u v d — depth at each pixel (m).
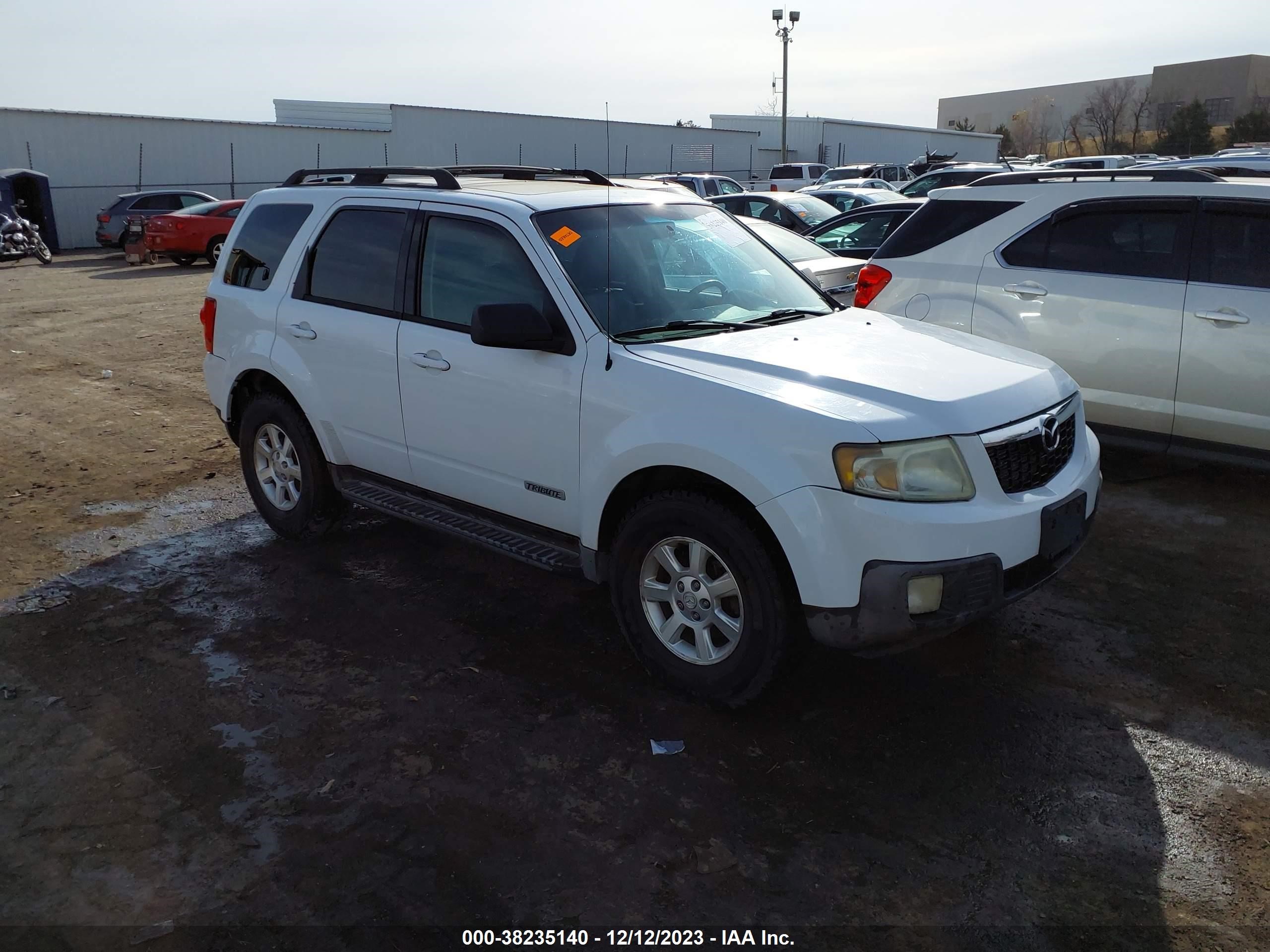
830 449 3.13
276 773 3.31
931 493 3.18
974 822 3.02
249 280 5.30
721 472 3.30
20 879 2.82
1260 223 5.28
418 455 4.50
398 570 5.02
